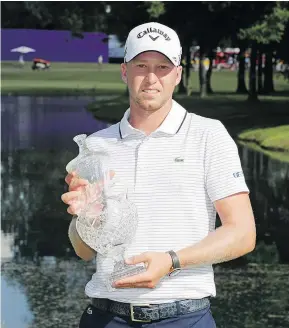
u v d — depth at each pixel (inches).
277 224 372.2
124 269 103.7
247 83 2187.5
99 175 109.6
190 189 110.7
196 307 109.4
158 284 108.6
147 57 110.7
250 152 685.3
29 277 280.7
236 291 264.2
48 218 394.3
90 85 2047.2
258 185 488.4
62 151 695.1
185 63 1868.8
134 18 1332.4
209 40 1239.5
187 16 1152.2
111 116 1082.7
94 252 117.7
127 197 111.2
